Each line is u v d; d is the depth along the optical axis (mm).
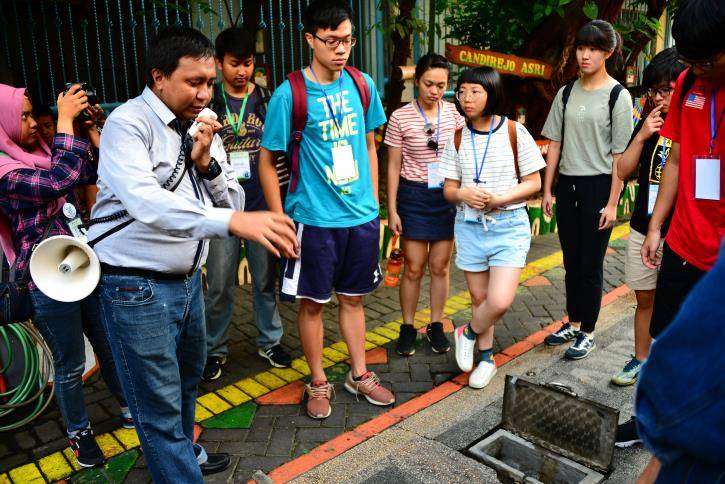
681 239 2451
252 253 3650
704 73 2100
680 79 2496
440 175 3471
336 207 3098
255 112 3658
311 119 2990
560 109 3742
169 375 2268
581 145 3633
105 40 7586
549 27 6844
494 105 3260
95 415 3326
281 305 4773
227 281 3578
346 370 3791
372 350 4055
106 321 2219
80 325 2756
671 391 1028
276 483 2721
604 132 3562
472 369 3746
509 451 2980
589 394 3430
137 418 2277
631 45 7969
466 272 3555
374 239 3240
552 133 3812
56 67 7250
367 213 3195
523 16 6793
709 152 2297
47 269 2229
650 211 3143
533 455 2893
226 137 3570
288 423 3217
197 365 2576
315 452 2949
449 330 4352
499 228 3340
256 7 6273
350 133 3072
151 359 2201
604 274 5480
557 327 4355
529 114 7176
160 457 2293
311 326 3281
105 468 2869
